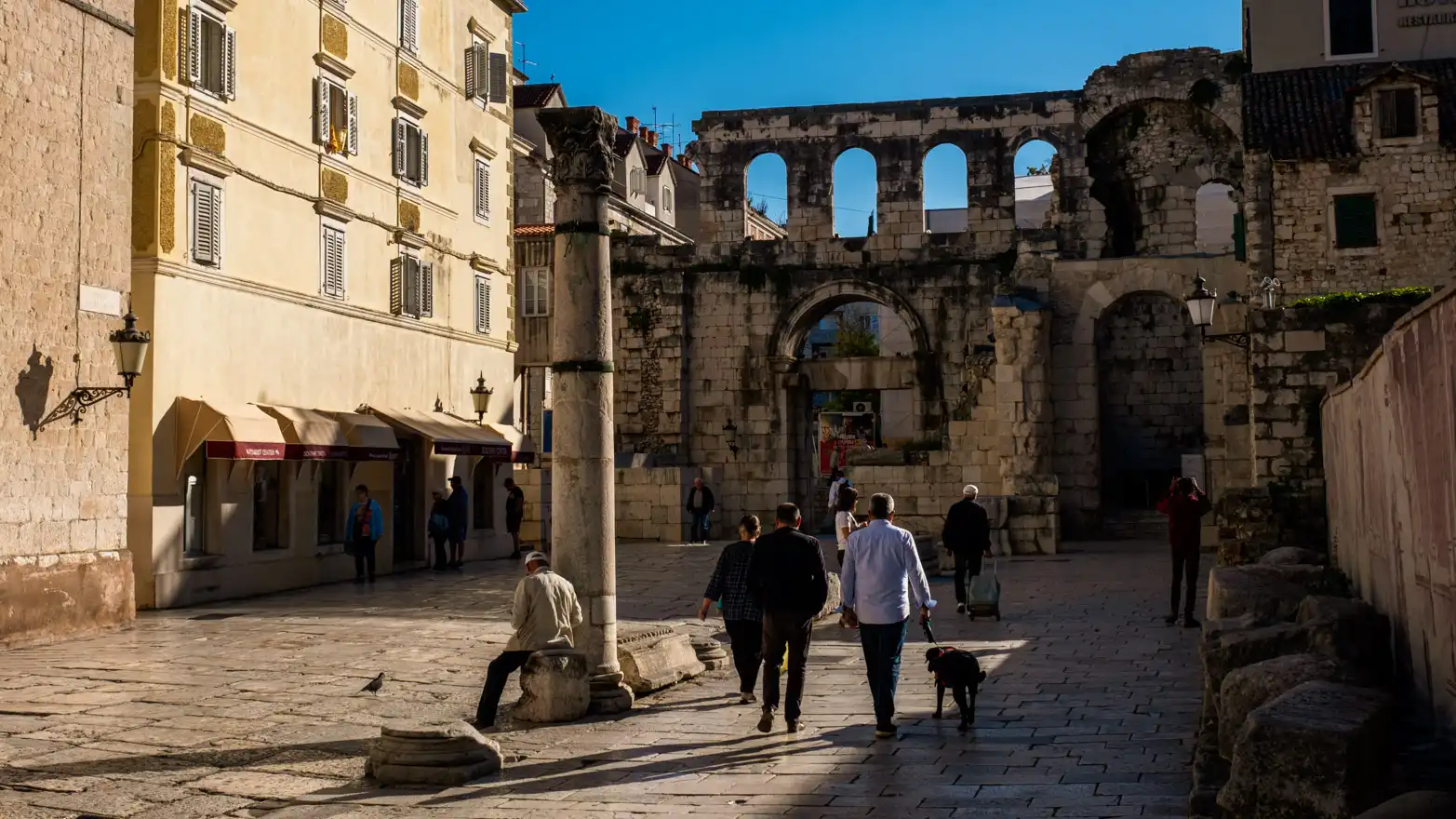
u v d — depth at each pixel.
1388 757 8.80
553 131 15.01
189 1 25.81
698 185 73.69
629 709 14.70
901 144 49.34
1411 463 11.57
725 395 50.00
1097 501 42.81
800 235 50.31
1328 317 27.22
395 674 17.11
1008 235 48.28
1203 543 38.62
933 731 13.26
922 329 48.66
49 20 20.95
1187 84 47.28
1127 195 49.47
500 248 40.44
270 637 20.64
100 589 21.38
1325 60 38.75
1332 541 23.77
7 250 20.05
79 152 21.53
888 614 13.00
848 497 20.58
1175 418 49.28
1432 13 38.16
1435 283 35.03
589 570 14.92
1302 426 27.19
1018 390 42.06
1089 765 11.41
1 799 10.93
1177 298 42.44
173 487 25.22
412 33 35.06
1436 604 10.52
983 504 36.44
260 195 28.28
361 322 32.31
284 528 28.77
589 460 14.97
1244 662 11.65
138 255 24.86
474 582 30.52
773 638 13.45
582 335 15.00
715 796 10.73
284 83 29.25
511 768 11.95
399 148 34.25
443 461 35.78
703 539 42.94
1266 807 8.26
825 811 10.14
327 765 12.13
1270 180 38.31
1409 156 35.34
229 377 27.06
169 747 12.86
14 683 16.42
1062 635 20.36
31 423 20.38
